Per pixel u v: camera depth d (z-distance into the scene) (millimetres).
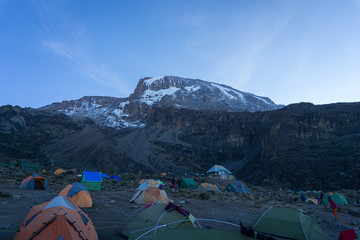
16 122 189000
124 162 149750
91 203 14125
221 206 19656
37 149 139000
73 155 150625
